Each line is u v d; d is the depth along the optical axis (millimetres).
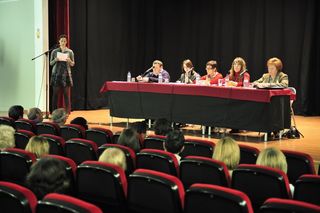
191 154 3803
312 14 9539
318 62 9719
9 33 9625
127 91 7082
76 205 1743
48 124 4586
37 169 2008
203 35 11148
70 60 7852
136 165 3109
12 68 9648
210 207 2035
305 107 9781
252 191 2611
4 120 4895
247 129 5969
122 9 11078
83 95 10398
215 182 2766
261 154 2873
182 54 11477
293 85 10000
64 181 2053
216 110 6207
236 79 6859
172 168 2934
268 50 10219
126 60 11297
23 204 1957
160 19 11695
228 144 3012
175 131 3418
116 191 2484
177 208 2232
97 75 10641
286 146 5738
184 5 11344
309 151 5430
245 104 5941
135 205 2430
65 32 9445
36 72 9273
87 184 2594
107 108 10852
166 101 6676
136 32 11422
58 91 7957
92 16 10422
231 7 10656
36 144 3221
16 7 9461
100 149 3355
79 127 4426
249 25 10430
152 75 7574
